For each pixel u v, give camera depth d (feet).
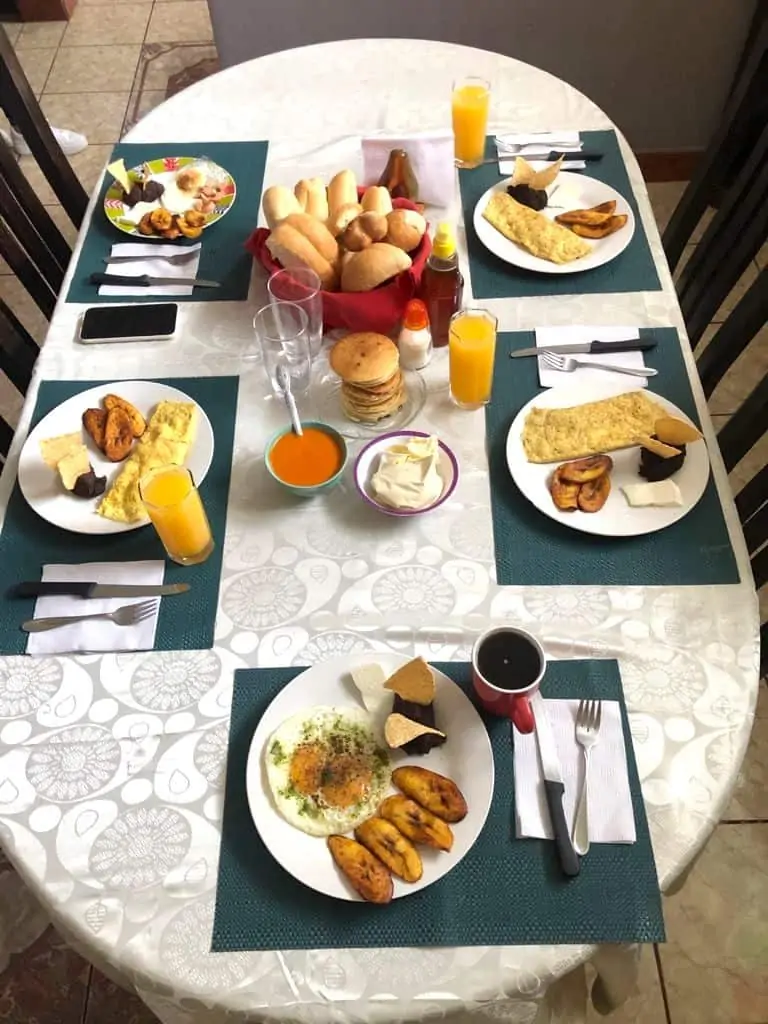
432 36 7.81
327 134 5.07
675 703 2.93
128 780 2.85
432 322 3.96
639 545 3.30
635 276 4.26
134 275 4.43
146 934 2.56
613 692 2.96
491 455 3.61
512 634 2.81
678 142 8.50
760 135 4.49
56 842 2.74
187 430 3.66
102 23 10.93
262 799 2.72
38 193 8.94
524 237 4.36
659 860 2.63
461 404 3.75
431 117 5.11
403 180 4.46
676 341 3.98
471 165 4.84
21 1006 4.58
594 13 7.48
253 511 3.48
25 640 3.18
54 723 2.98
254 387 3.91
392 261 3.74
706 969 4.62
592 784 2.76
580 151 4.82
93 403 3.83
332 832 2.65
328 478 3.44
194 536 3.24
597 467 3.43
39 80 10.31
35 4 10.83
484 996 2.42
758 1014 4.50
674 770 2.79
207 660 3.10
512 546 3.33
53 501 3.52
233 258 4.49
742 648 3.05
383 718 2.86
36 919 4.79
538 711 2.91
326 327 4.09
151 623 3.19
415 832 2.60
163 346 4.12
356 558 3.32
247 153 5.00
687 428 3.42
